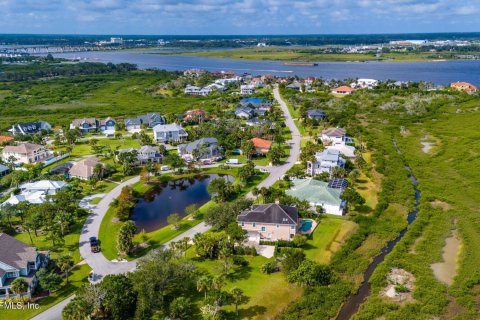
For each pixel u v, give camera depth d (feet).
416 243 310.45
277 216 308.19
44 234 322.75
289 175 431.43
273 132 612.29
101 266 277.64
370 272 276.21
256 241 306.96
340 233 319.47
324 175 420.77
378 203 372.79
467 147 537.24
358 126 646.74
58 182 413.59
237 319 225.56
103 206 376.27
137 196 408.87
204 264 275.80
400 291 252.42
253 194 381.19
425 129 642.63
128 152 489.67
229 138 563.07
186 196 412.36
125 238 290.15
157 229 337.52
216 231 323.78
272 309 234.79
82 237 318.45
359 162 458.91
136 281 231.50
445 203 380.17
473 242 307.58
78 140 618.44
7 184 424.87
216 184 384.27
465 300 243.19
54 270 270.67
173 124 619.67
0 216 331.77
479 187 411.95
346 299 248.93
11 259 250.37
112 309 216.95
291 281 253.44
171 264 245.65
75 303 210.59
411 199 385.50
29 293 242.17
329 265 278.26
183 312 223.10
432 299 243.81
